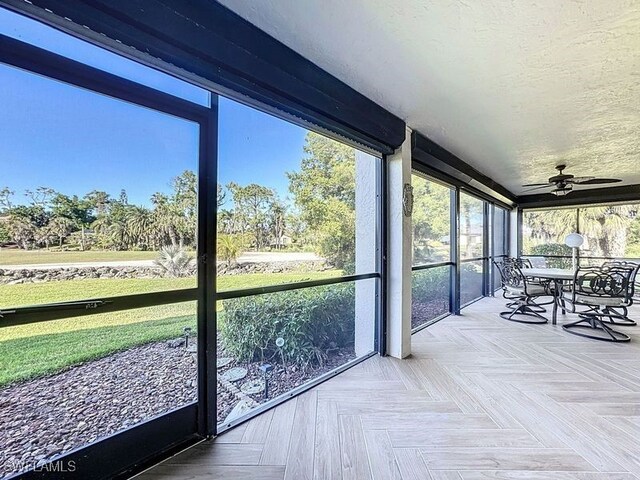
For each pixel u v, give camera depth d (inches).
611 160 175.2
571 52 74.2
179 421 67.3
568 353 126.7
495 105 104.7
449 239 197.3
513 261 209.6
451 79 87.5
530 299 203.9
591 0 57.5
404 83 90.2
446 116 114.4
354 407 84.4
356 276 117.0
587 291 164.9
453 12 60.9
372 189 127.7
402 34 68.1
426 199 173.5
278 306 93.1
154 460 63.1
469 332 156.7
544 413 81.9
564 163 181.9
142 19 50.9
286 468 61.7
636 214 299.4
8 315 47.4
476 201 243.6
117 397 59.2
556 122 119.5
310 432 73.4
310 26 66.1
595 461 64.0
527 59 77.2
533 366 113.1
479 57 76.5
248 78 68.1
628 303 154.5
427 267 169.9
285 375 94.3
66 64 52.1
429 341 142.1
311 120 88.6
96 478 55.9
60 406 52.8
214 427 72.1
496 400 88.5
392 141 115.7
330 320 111.7
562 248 327.3
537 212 334.0
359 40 70.6
